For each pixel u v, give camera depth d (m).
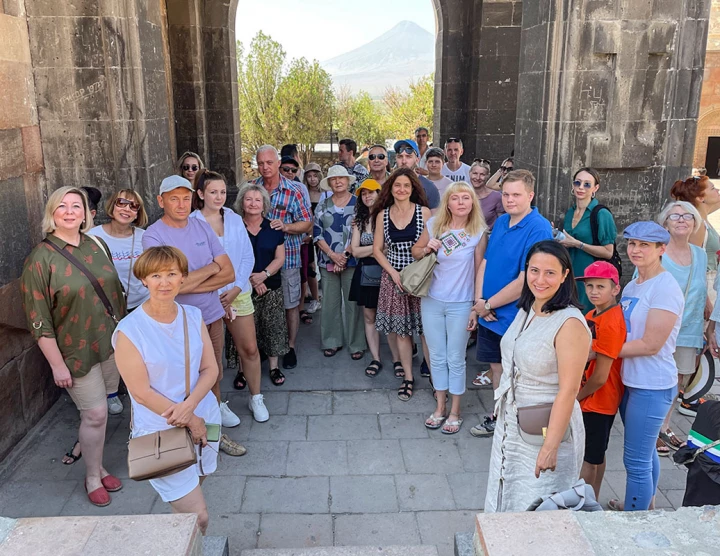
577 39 5.04
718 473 2.44
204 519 2.83
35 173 4.78
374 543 3.36
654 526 2.18
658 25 5.02
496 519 2.22
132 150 5.03
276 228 4.99
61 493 3.78
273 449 4.27
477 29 9.27
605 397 3.10
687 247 4.19
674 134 5.25
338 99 28.20
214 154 9.88
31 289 3.45
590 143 5.19
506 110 9.49
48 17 4.75
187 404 2.70
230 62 9.63
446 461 4.13
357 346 5.76
